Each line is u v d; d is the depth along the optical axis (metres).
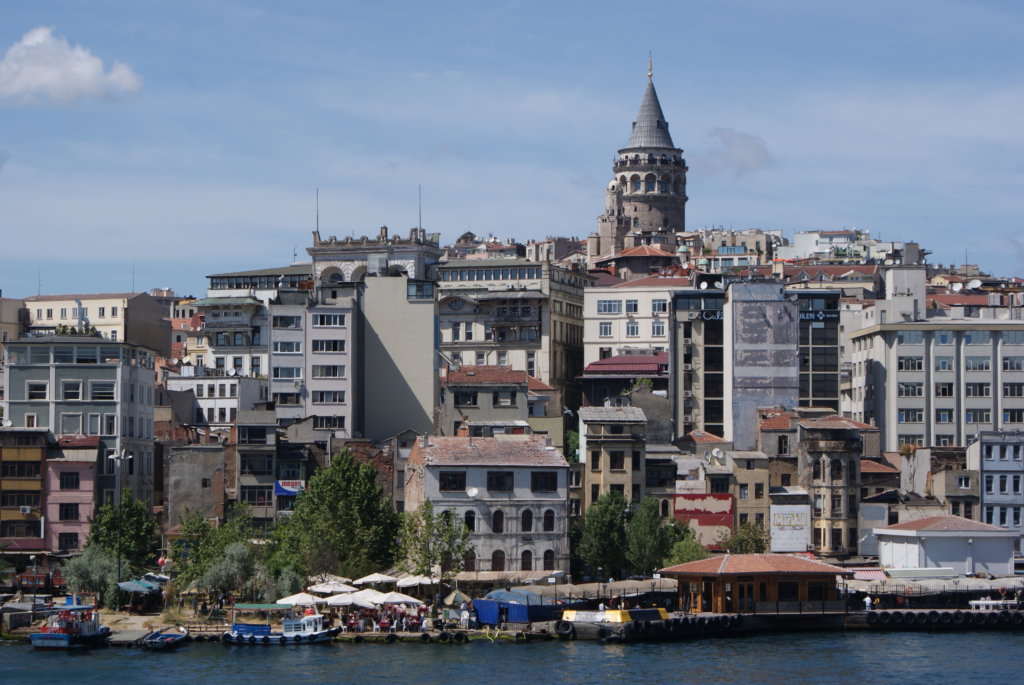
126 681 188.75
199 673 193.62
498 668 198.38
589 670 197.75
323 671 195.38
